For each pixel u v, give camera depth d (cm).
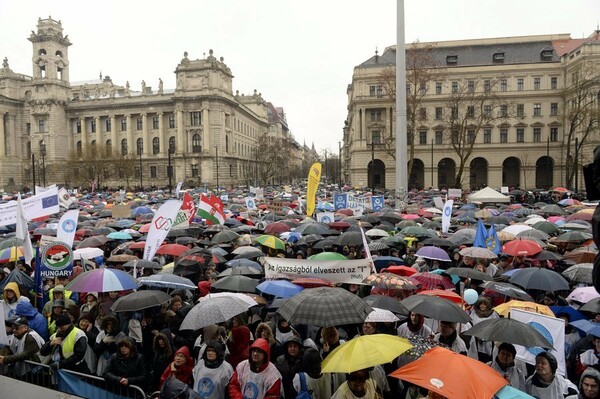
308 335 913
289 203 3278
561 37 8862
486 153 8556
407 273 1111
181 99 10750
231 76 11625
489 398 489
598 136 7031
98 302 957
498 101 7975
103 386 747
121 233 1778
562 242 1517
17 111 12138
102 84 13025
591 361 747
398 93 2712
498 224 1903
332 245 1534
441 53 8944
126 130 11450
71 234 1430
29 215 1572
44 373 772
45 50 11356
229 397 648
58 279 1105
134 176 11306
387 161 8662
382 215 2183
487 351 824
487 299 876
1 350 825
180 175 10831
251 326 938
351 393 590
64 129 11619
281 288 907
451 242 1465
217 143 10788
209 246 1592
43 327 895
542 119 8312
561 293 1113
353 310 674
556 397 647
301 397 630
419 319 823
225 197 4262
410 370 532
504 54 8650
